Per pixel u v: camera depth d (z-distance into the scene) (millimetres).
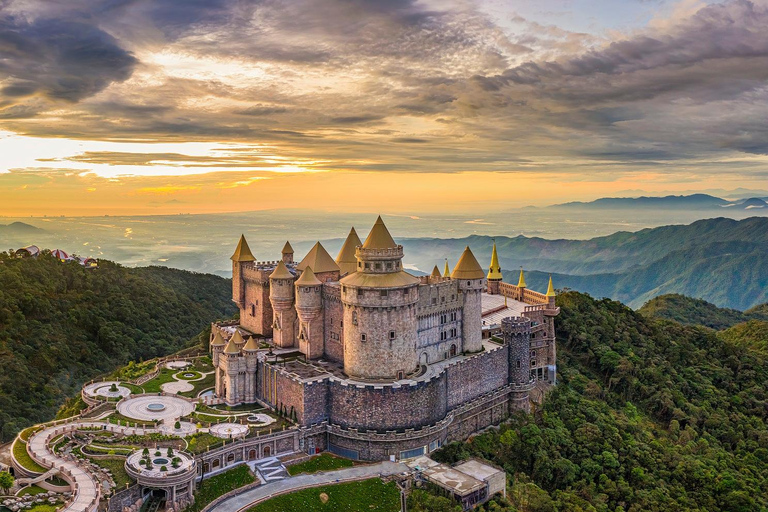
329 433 119188
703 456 148375
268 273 152125
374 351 121062
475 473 112062
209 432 112750
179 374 153375
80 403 139875
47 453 100438
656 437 155625
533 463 131750
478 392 138250
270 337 154375
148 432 111938
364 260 122750
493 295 198375
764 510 128875
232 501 99375
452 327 141000
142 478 92750
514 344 145500
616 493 128125
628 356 178000
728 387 185250
